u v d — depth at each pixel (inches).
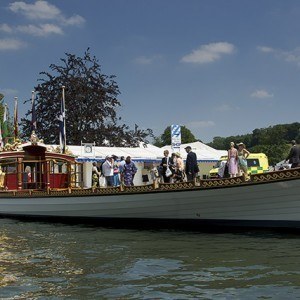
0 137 1005.8
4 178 826.8
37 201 738.8
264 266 347.9
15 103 979.3
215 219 549.6
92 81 1849.2
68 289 295.7
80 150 1305.4
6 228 639.1
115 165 807.1
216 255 397.1
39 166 820.0
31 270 352.5
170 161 654.5
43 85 1823.3
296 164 620.4
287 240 462.0
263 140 5669.3
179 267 353.1
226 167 641.0
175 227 590.9
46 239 522.9
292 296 269.4
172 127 939.3
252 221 522.6
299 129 5511.8
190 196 549.0
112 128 1849.2
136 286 300.4
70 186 839.1
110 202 631.8
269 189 489.7
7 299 275.0
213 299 268.4
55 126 1775.3
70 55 1844.2
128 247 453.1
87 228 623.2
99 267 359.9
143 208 600.7
